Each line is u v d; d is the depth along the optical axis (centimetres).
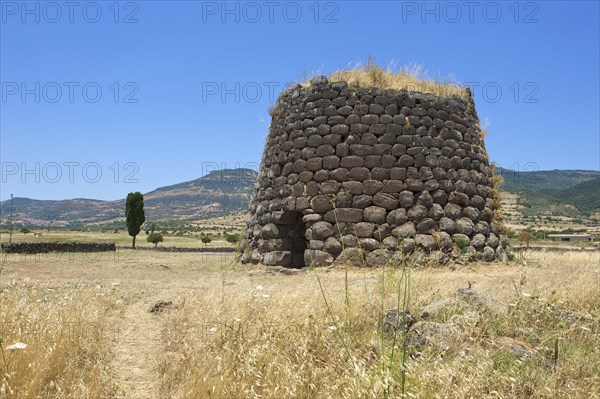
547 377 539
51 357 632
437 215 1786
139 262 2605
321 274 1570
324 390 546
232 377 589
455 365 534
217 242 7262
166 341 823
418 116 1861
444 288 1016
